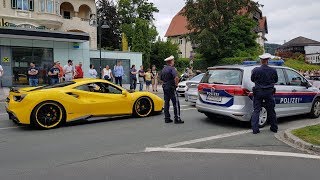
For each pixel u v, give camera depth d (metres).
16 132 8.10
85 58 25.09
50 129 8.48
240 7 46.16
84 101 9.11
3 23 31.02
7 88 21.00
